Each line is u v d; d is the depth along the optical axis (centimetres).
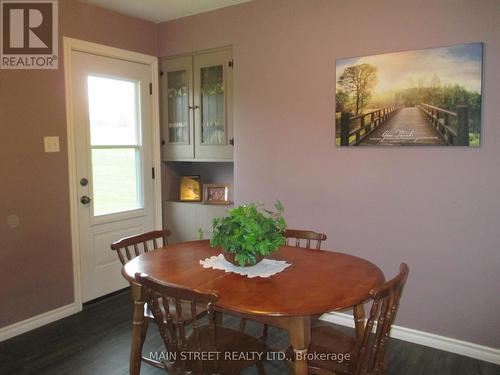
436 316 270
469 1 242
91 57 334
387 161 277
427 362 255
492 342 253
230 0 324
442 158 259
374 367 164
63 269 320
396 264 280
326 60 294
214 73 358
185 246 250
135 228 381
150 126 390
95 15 333
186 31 366
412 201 271
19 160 288
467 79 246
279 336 291
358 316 182
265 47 321
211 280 189
